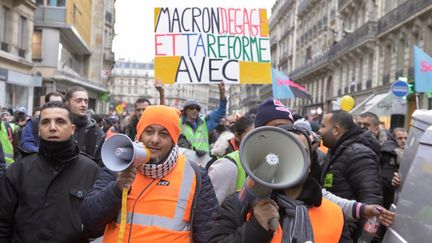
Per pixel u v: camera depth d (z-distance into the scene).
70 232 3.37
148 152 2.66
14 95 24.44
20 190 3.39
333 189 4.30
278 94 19.75
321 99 42.94
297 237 2.34
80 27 36.56
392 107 19.00
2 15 23.20
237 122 4.90
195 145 7.10
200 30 6.94
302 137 2.53
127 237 2.77
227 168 4.11
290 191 2.47
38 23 29.95
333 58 37.25
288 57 61.31
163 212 2.80
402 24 23.84
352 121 4.42
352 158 4.21
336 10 39.34
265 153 2.10
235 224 2.43
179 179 2.89
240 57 6.99
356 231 3.65
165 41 6.92
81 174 3.50
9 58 23.19
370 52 29.75
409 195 3.29
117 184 2.70
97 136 5.81
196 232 2.92
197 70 6.93
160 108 2.90
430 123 3.54
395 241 3.29
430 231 2.77
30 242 3.33
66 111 3.46
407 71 23.23
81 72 44.53
